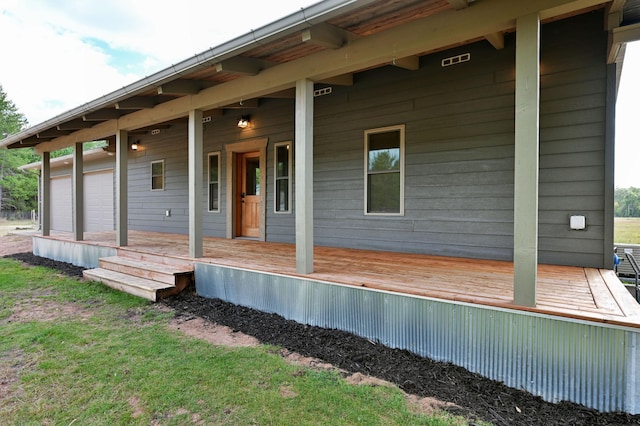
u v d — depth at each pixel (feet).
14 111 99.50
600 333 6.93
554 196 12.87
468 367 8.43
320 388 7.79
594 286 9.55
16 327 11.84
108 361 9.19
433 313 8.93
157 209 29.89
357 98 17.87
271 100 21.67
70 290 16.47
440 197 15.48
